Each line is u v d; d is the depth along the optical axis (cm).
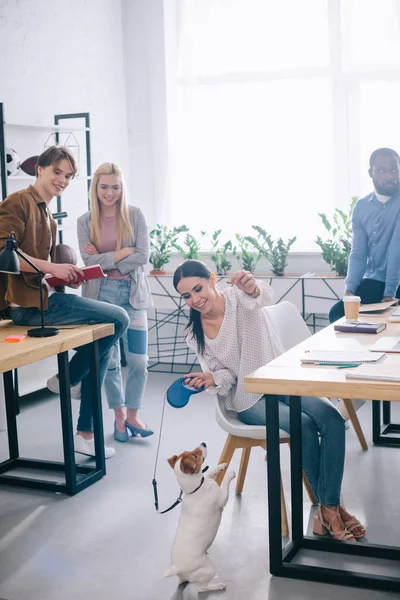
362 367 251
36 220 360
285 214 618
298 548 288
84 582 268
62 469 380
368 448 402
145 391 539
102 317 370
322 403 291
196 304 298
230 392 308
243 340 303
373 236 432
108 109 625
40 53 548
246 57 614
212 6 617
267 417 262
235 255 596
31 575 275
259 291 303
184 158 638
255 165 621
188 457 255
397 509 321
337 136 595
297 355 282
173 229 621
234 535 301
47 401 516
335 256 563
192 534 257
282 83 607
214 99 625
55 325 370
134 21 636
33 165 496
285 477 361
